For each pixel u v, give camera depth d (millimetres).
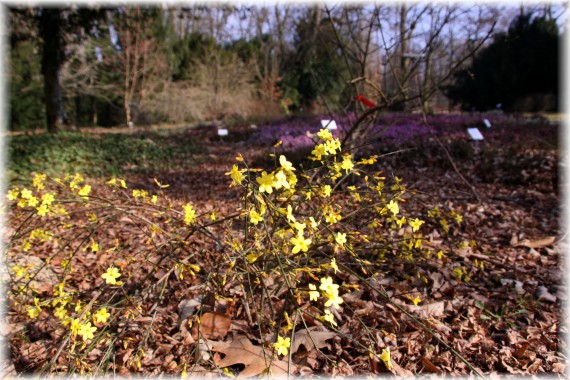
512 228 4250
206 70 22562
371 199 2439
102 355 2023
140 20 19844
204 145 13203
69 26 14336
